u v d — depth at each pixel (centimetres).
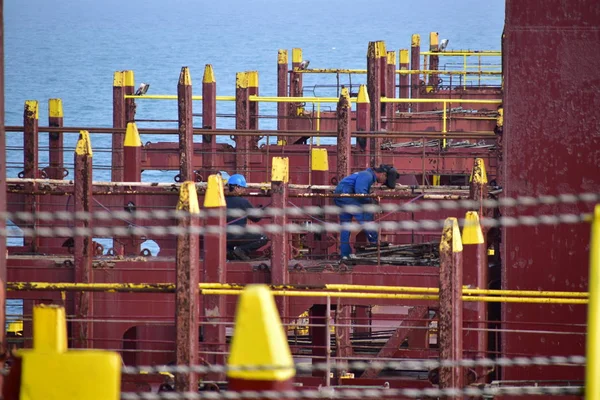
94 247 7612
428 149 11706
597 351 3078
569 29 5747
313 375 6844
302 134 9606
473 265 5728
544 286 5797
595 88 5741
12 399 3316
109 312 7000
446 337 5031
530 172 5803
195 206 5044
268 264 7019
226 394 3017
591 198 3094
